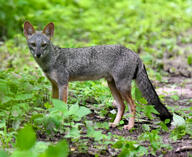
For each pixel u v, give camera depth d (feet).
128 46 60.44
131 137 28.55
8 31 74.43
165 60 61.57
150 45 71.36
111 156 24.56
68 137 26.16
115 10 100.63
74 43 66.03
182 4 109.60
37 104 33.30
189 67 57.31
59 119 25.91
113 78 32.65
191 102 40.45
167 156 25.02
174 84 48.75
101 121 32.68
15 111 28.19
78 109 25.52
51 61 32.83
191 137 28.25
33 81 33.86
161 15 93.35
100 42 64.13
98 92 37.52
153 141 25.55
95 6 102.94
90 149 25.36
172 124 30.60
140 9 101.19
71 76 33.65
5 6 77.36
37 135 27.32
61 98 33.19
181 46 74.38
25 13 76.74
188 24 92.79
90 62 32.89
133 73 32.04
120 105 32.55
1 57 57.47
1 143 25.12
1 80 29.19
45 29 33.47
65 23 81.61
